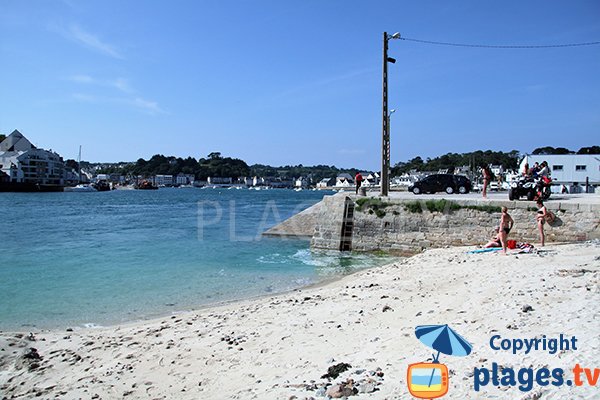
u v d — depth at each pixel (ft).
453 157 549.54
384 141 83.20
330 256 74.23
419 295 35.76
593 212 58.75
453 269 45.14
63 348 30.30
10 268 64.03
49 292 49.60
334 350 25.07
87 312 41.65
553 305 25.64
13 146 444.14
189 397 21.31
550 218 60.90
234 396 20.35
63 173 479.82
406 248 73.26
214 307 42.16
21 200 281.74
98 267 64.85
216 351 27.53
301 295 43.75
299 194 479.41
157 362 26.50
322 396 18.24
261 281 55.26
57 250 81.41
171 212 192.54
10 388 23.93
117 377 24.63
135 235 105.60
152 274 59.77
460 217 69.10
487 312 26.48
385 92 82.69
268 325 32.09
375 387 18.33
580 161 201.05
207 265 66.54
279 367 23.58
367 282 45.65
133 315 40.47
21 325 37.60
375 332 27.32
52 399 22.20
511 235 63.77
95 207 229.86
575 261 41.16
